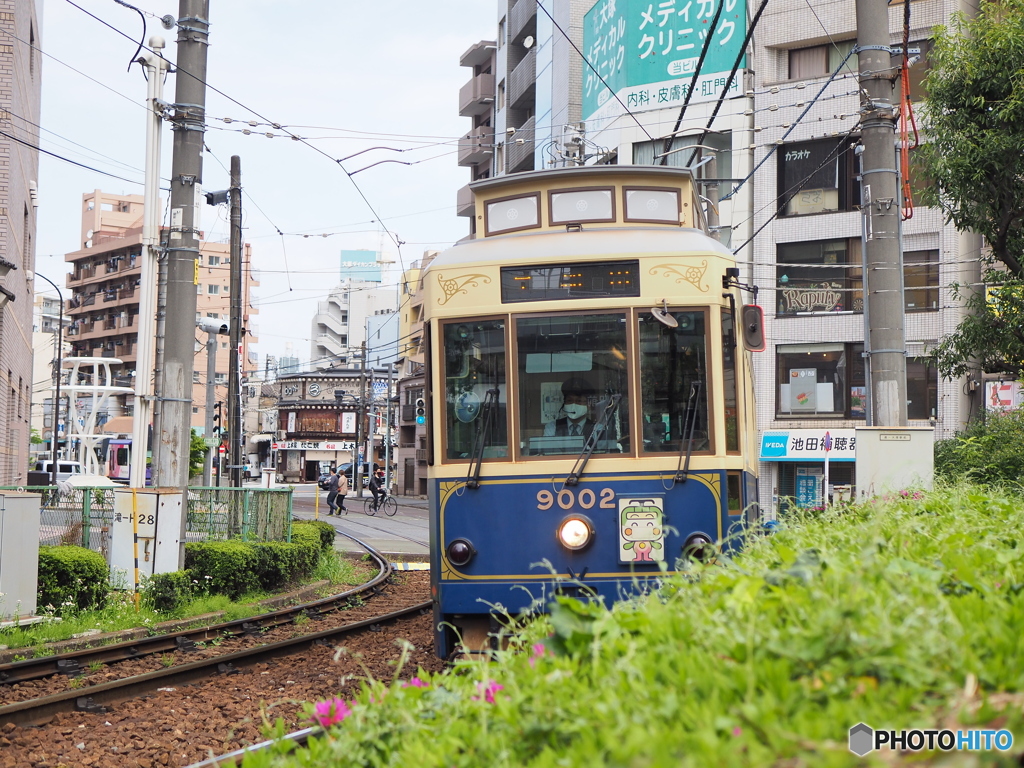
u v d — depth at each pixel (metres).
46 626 10.30
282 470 91.00
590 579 6.97
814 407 28.78
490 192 8.27
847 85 28.47
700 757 2.12
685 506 7.00
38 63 28.09
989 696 2.35
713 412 7.14
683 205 8.17
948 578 3.57
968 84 13.28
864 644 2.59
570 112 37.72
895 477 9.73
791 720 2.34
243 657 9.37
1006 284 14.07
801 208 29.16
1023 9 13.44
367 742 3.36
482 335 7.45
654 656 2.92
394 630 12.03
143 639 9.97
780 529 5.89
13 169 21.16
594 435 7.12
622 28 32.03
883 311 10.47
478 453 7.24
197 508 16.02
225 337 84.31
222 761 4.22
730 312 7.40
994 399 26.31
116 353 83.00
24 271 26.36
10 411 24.45
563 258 7.41
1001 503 6.46
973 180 13.22
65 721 7.00
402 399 66.81
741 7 29.91
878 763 2.03
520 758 2.76
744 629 2.86
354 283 99.31
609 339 7.28
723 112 30.06
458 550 7.15
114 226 93.81
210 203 23.67
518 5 45.38
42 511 13.55
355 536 28.52
